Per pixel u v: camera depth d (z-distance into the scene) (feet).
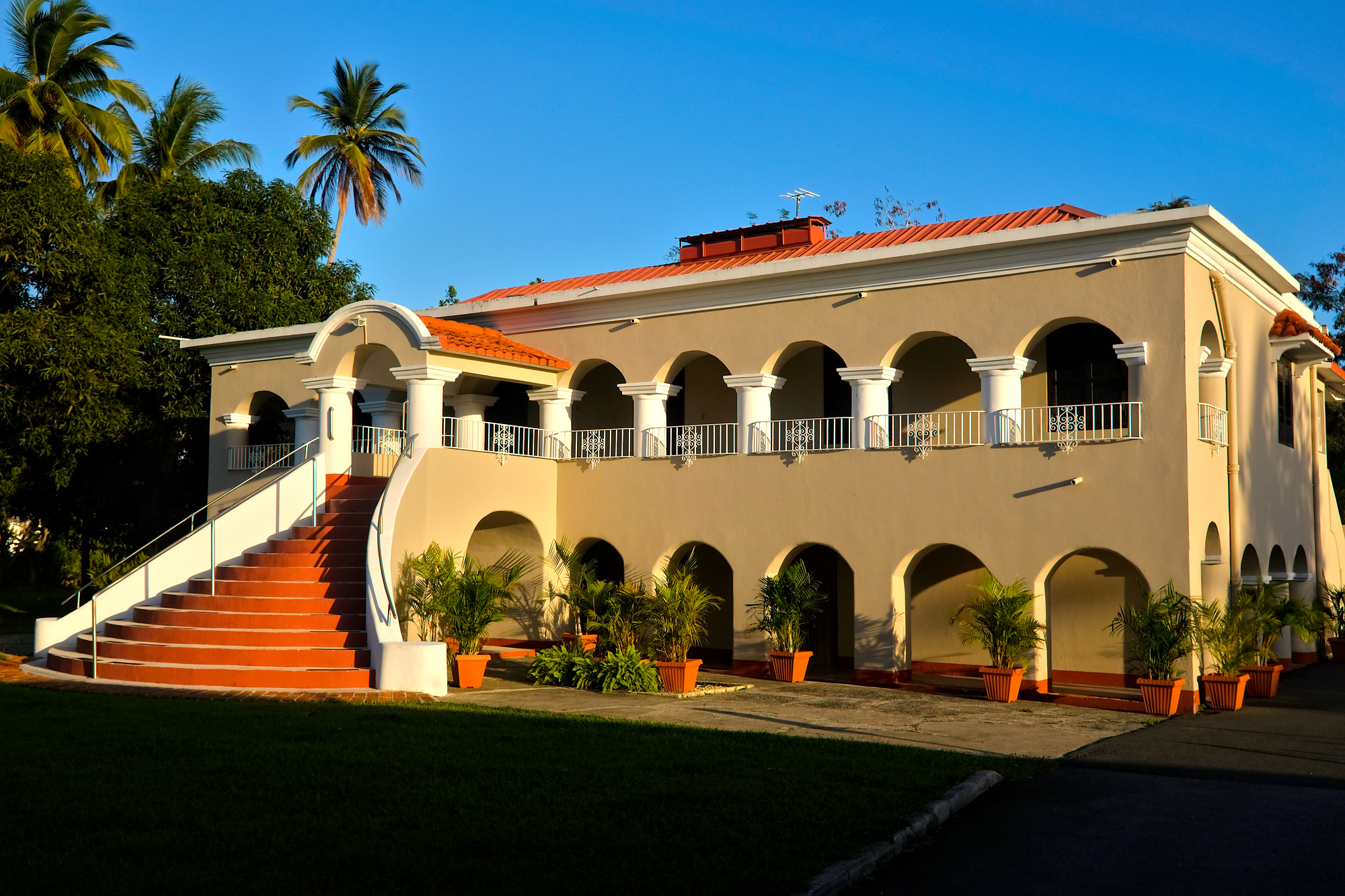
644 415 67.21
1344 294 120.67
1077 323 57.26
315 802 28.25
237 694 47.44
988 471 55.11
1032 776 34.91
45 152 81.41
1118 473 51.80
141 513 96.12
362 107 135.64
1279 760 38.06
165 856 23.89
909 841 27.27
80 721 39.09
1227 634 50.49
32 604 106.73
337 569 58.49
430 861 23.66
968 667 63.05
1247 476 59.88
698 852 24.82
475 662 53.88
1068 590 60.80
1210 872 25.72
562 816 27.32
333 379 67.05
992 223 68.08
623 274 83.66
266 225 97.71
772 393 69.26
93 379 73.26
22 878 22.29
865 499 58.59
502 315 73.10
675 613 55.62
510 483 66.33
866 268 59.36
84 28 100.42
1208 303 53.98
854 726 44.09
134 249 91.97
